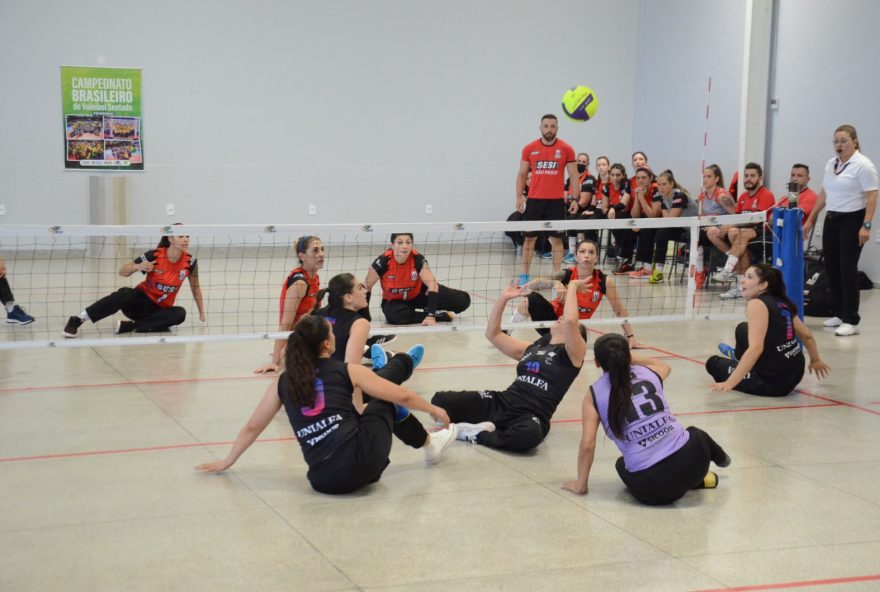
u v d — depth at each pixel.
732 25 16.17
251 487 4.77
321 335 4.66
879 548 4.09
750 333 6.56
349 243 18.47
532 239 11.72
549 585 3.66
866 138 13.21
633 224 8.47
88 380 7.11
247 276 13.65
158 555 3.91
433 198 18.70
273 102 17.58
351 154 18.14
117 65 16.64
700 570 3.82
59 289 11.82
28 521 4.27
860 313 10.79
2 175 16.23
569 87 19.08
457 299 9.86
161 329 9.09
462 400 5.65
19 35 16.06
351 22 17.81
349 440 4.56
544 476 5.04
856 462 5.35
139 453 5.31
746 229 11.94
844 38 13.52
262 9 17.30
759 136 15.22
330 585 3.63
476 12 18.44
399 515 4.41
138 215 17.11
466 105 18.62
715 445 4.87
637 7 19.14
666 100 18.23
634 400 4.58
